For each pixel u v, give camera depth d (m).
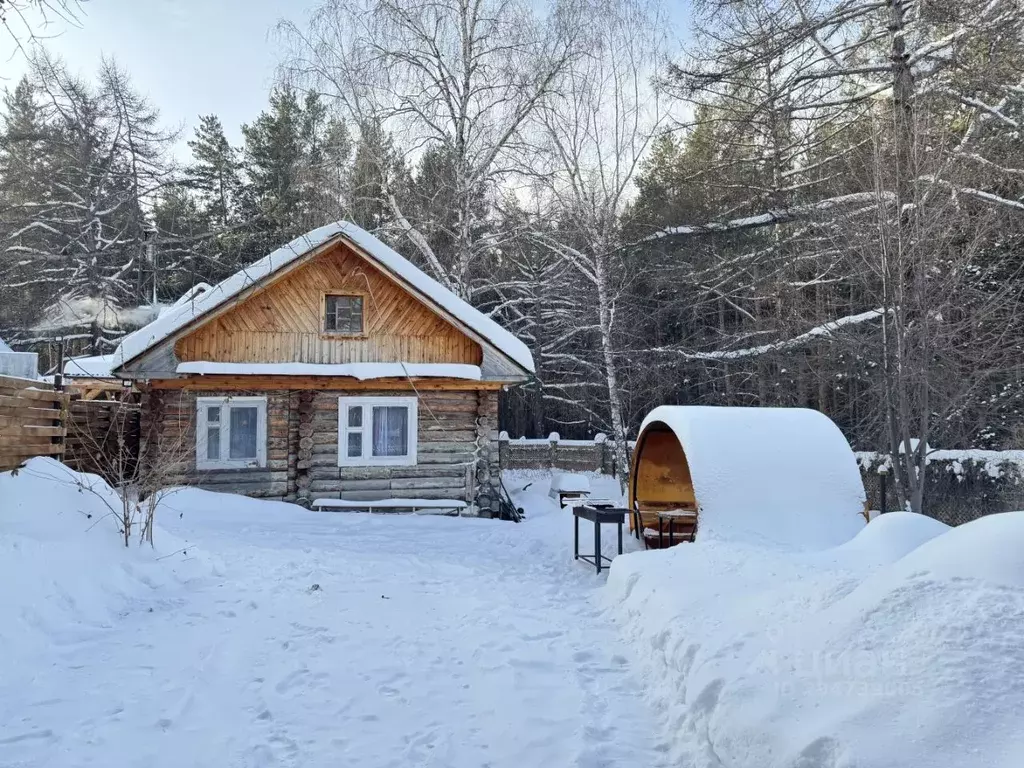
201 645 5.66
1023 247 14.98
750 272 24.91
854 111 16.81
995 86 13.56
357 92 20.64
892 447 12.20
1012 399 15.75
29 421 7.71
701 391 29.27
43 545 6.41
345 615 6.67
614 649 5.79
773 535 8.21
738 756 3.46
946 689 3.05
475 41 21.22
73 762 3.76
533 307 29.48
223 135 35.88
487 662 5.40
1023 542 3.83
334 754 3.92
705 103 18.73
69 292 29.45
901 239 11.79
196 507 12.97
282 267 14.41
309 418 15.05
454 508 15.26
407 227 21.86
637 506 11.38
